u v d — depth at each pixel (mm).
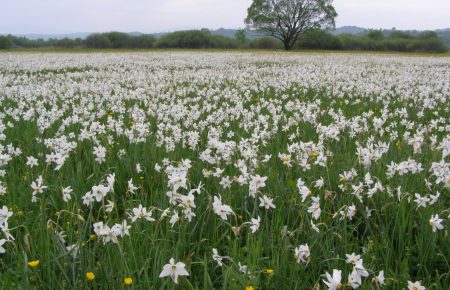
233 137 7957
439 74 21688
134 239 3742
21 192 4875
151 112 10344
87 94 14195
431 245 3852
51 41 80375
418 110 11195
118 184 5434
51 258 3533
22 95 13070
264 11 90500
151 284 3344
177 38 82562
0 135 6801
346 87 16281
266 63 32469
